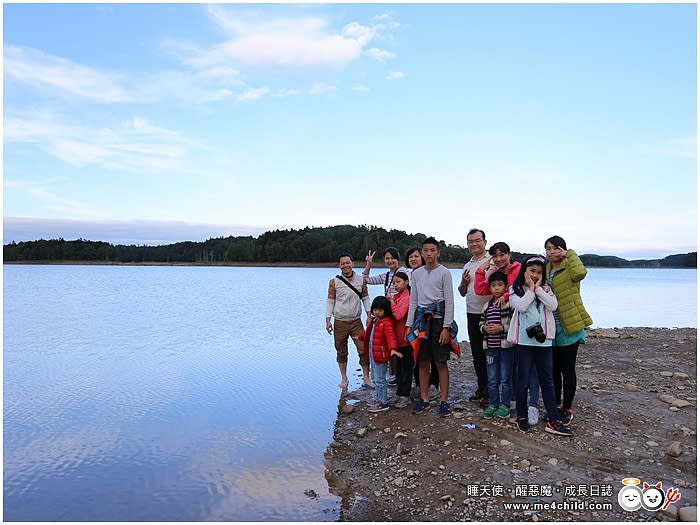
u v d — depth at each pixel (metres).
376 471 5.19
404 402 6.95
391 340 6.70
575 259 5.59
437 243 6.27
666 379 7.78
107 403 7.81
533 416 5.89
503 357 6.02
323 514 4.41
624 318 19.59
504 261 6.02
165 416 7.15
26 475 5.32
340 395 8.08
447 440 5.63
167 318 19.06
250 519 4.36
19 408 7.56
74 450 5.96
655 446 5.29
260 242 124.50
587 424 5.87
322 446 5.98
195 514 4.48
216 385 8.80
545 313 5.52
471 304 6.50
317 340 13.67
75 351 12.10
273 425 6.71
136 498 4.79
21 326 16.81
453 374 8.62
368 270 8.49
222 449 5.94
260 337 14.23
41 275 69.12
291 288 39.69
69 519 4.41
